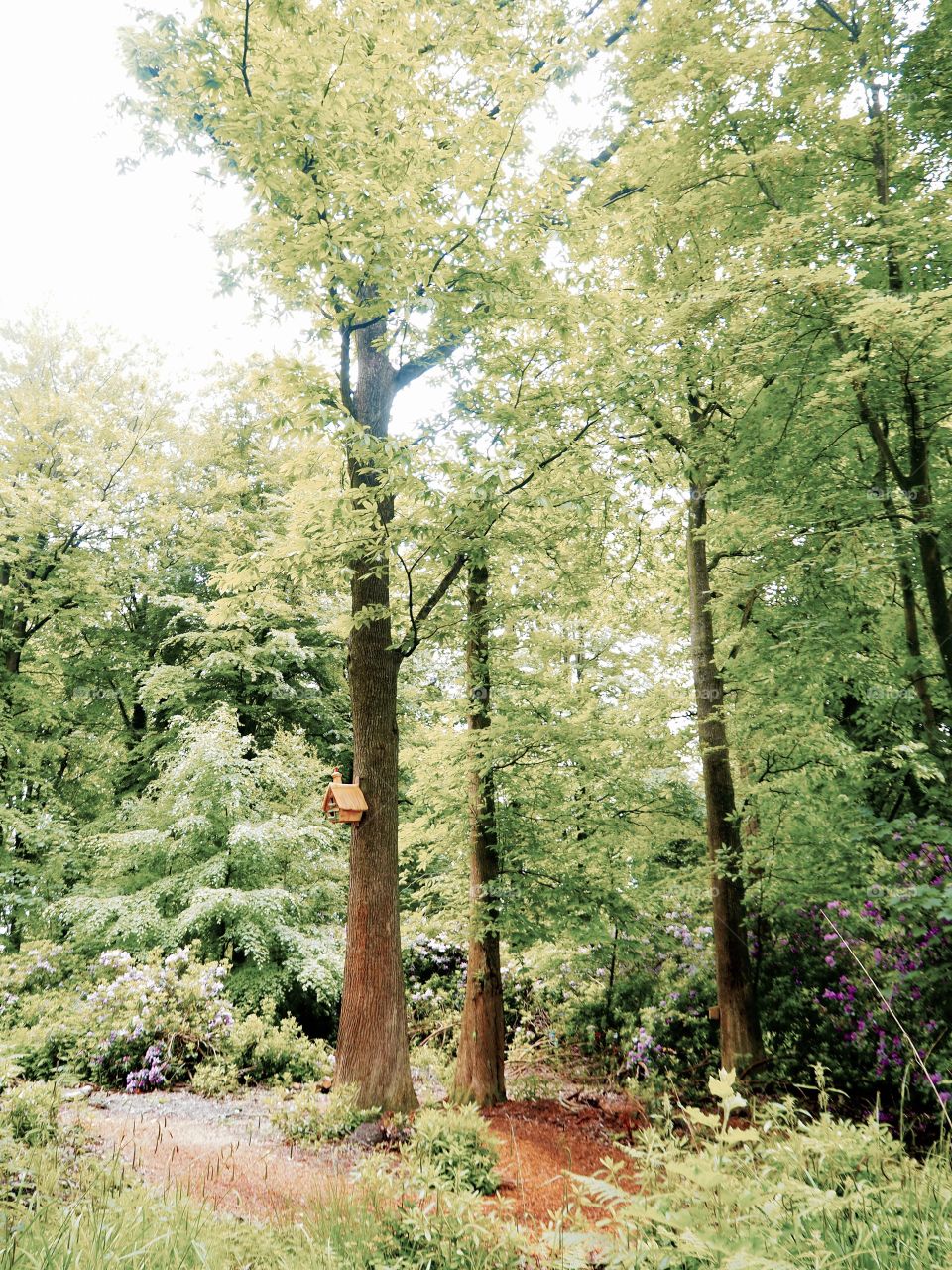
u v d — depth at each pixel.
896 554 6.66
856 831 6.66
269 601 9.34
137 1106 7.13
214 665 15.05
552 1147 6.19
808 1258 2.24
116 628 17.67
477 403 7.16
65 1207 3.26
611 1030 10.82
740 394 8.30
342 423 6.44
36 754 15.70
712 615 9.97
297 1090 8.00
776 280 6.71
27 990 10.15
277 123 5.77
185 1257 2.87
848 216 7.36
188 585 17.45
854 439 7.93
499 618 9.13
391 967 7.28
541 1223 3.89
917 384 6.61
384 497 6.89
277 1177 5.07
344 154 6.11
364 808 7.48
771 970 9.20
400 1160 5.53
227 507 17.28
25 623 16.33
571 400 7.17
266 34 6.35
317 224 5.86
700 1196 2.49
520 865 9.17
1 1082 5.05
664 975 11.05
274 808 12.92
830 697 8.26
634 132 9.12
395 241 5.94
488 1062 8.31
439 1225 3.19
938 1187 2.73
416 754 9.88
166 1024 8.76
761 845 8.23
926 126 7.59
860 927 7.79
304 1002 11.74
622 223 8.57
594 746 9.16
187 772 12.05
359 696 7.86
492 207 6.70
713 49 7.66
